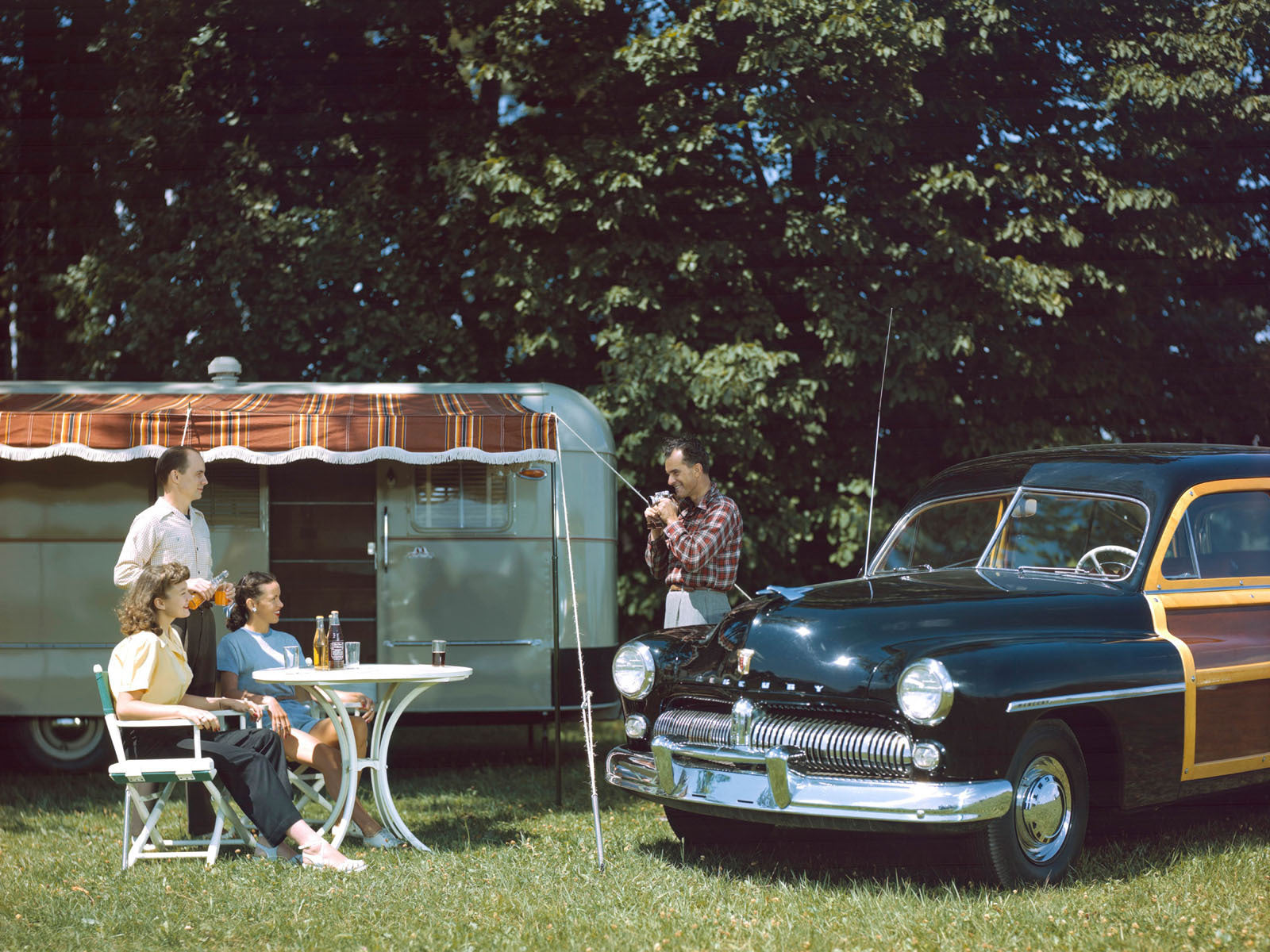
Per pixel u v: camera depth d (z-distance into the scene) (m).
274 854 5.41
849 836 5.83
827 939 4.07
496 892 4.77
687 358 10.46
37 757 8.36
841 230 10.76
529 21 11.36
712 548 5.77
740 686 4.85
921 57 10.87
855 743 4.54
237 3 11.80
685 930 4.23
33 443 7.29
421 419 7.18
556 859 5.41
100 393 8.20
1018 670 4.46
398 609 8.16
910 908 4.40
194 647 5.98
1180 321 12.14
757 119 10.79
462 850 5.71
